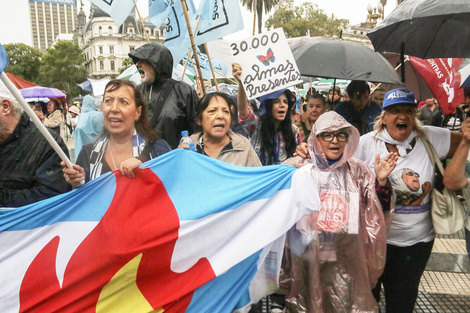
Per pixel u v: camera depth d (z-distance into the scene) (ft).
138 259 6.25
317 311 6.71
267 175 6.81
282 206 6.72
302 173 6.79
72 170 5.85
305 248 6.81
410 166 7.70
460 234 15.38
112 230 6.20
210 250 6.55
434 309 10.22
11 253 6.06
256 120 11.08
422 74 12.42
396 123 7.63
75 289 6.18
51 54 210.59
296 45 16.60
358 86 13.64
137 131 7.12
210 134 7.84
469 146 7.22
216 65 22.26
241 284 6.71
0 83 6.34
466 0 6.48
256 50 10.13
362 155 8.09
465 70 8.86
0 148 6.48
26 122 6.67
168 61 10.19
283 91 10.43
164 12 11.55
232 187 6.69
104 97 6.66
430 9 6.62
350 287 6.84
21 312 6.07
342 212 6.82
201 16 11.02
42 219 6.13
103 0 10.87
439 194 7.72
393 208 7.23
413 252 7.83
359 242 6.85
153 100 9.95
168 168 6.51
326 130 6.74
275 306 8.06
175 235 6.36
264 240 6.59
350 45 13.20
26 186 6.54
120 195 6.28
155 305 6.24
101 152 6.97
